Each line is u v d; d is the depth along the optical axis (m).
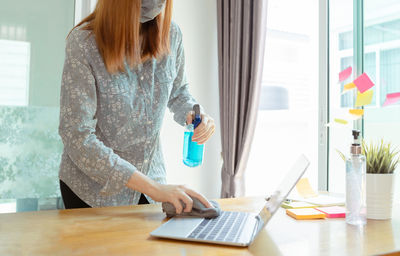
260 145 3.00
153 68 1.30
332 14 2.46
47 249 0.66
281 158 2.95
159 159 1.40
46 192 2.31
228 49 2.74
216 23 2.94
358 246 0.70
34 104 2.30
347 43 2.36
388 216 0.96
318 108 2.51
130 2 1.13
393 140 2.07
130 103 1.25
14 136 2.25
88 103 1.11
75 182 1.23
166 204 0.92
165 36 1.29
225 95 2.74
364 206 0.89
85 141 1.03
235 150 2.68
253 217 0.91
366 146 1.03
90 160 1.00
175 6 2.76
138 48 1.20
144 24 1.28
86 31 1.18
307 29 2.94
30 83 2.29
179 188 0.94
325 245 0.71
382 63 2.15
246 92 2.63
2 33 2.22
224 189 2.73
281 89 3.00
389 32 2.11
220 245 0.70
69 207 1.25
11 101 2.24
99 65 1.18
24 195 2.26
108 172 0.98
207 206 0.92
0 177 2.21
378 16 2.17
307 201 1.14
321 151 2.48
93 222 0.87
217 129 2.91
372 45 2.21
